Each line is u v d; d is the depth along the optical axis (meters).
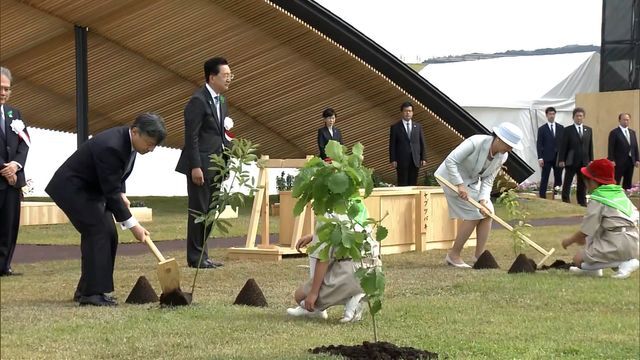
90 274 7.17
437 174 10.22
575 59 28.25
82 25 17.69
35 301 7.46
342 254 5.04
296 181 4.83
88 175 7.15
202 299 7.48
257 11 17.36
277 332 5.93
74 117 23.53
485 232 10.41
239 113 22.69
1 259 9.30
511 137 10.02
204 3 16.97
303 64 19.80
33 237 13.92
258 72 20.34
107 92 21.47
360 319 6.42
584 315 6.85
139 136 7.05
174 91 21.80
